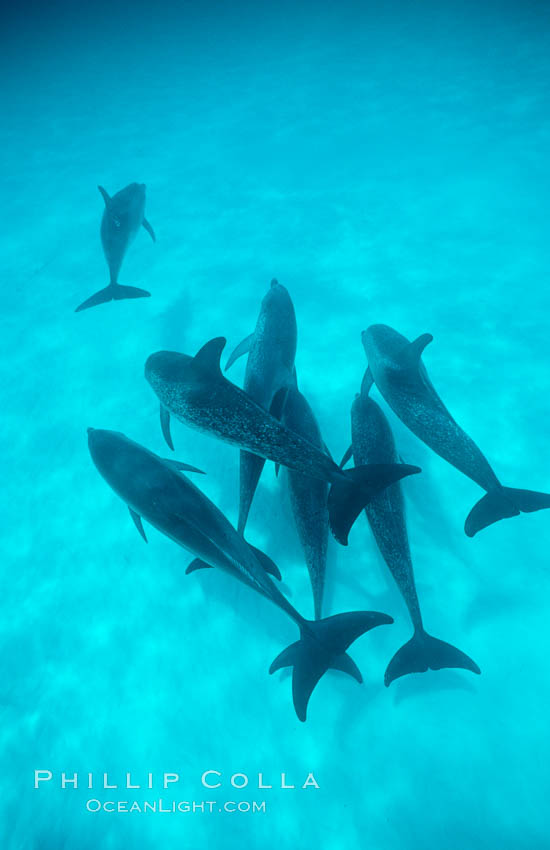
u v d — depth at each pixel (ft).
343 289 20.98
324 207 26.48
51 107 51.96
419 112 33.76
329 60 48.03
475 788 9.68
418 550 12.86
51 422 18.67
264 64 51.98
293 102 40.29
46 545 15.24
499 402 15.72
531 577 12.10
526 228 22.24
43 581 14.47
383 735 10.57
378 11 61.98
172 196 30.76
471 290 19.77
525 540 12.70
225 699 11.71
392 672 10.03
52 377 20.38
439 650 10.05
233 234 26.07
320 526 11.19
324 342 18.72
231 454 15.89
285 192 28.60
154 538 14.78
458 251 21.76
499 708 10.50
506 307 18.80
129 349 20.86
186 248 25.77
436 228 23.29
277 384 11.46
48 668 12.90
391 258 22.11
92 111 48.47
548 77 34.01
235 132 37.42
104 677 12.53
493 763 9.89
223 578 13.58
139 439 17.11
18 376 20.75
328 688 11.31
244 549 10.05
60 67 69.72
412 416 11.04
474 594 12.02
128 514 15.55
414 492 13.84
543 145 27.40
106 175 35.40
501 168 26.35
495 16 47.39
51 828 10.72
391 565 10.43
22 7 146.20
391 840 9.47
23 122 48.78
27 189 35.53
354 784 10.16
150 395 18.78
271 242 24.85
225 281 23.11
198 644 12.62
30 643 13.38
